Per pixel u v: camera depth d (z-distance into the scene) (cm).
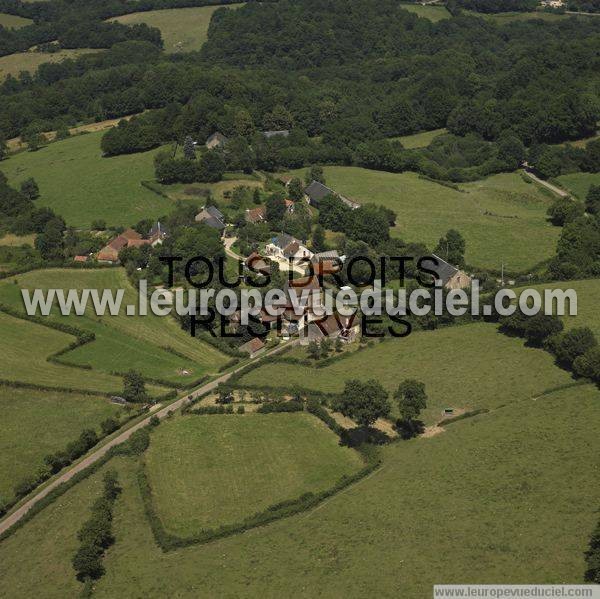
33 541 17525
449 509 17212
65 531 17688
